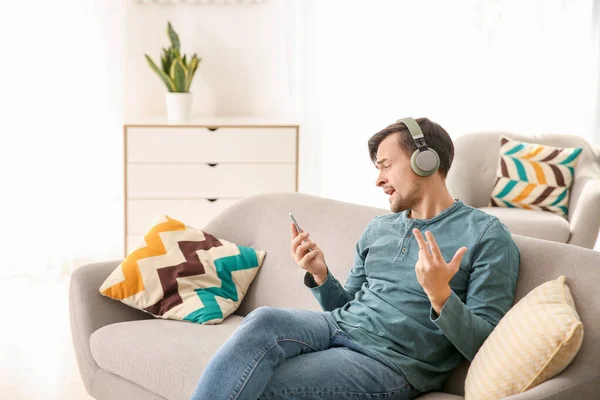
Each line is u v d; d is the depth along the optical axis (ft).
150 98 14.98
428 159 6.33
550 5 15.48
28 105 13.93
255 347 5.72
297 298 7.84
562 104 15.89
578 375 5.39
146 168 13.48
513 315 5.73
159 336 7.32
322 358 5.98
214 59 15.05
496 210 12.51
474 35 15.43
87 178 14.56
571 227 11.83
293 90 15.16
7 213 14.05
